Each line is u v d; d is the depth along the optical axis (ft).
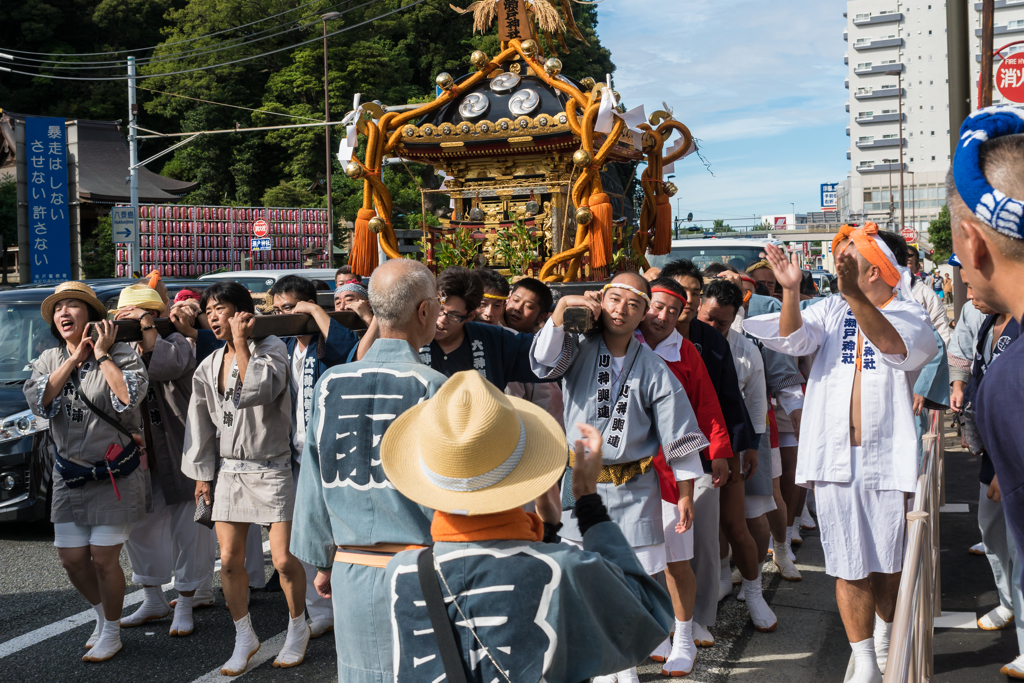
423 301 7.72
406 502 6.79
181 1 168.25
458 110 19.57
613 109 17.38
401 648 6.17
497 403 6.05
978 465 27.07
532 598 5.95
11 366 23.45
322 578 10.88
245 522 13.17
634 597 6.40
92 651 13.76
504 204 19.69
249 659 13.32
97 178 114.73
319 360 13.80
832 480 11.59
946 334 18.06
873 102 379.55
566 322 11.21
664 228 22.75
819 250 258.57
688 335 13.91
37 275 74.02
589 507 6.96
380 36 139.33
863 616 11.62
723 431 12.92
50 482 20.83
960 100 25.54
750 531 15.76
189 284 32.99
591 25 112.78
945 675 12.49
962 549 18.71
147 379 13.52
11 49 152.87
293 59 142.61
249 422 13.02
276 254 110.01
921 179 367.25
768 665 13.14
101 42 163.22
